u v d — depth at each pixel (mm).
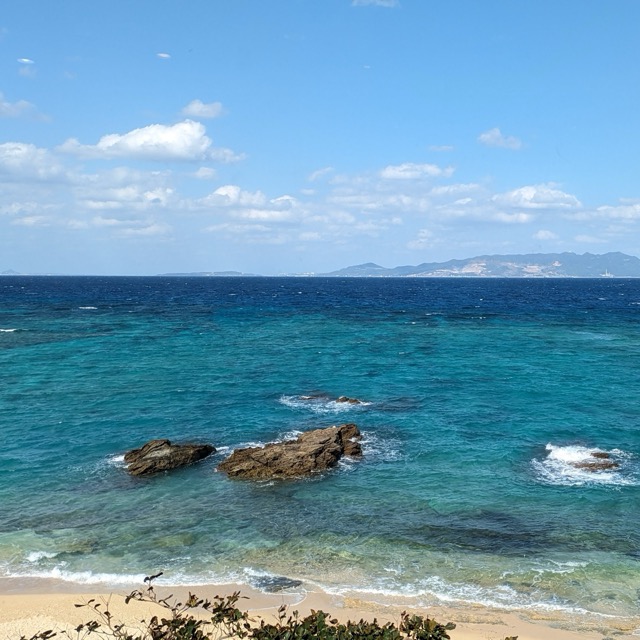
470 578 19016
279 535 22094
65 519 23453
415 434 34250
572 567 19688
